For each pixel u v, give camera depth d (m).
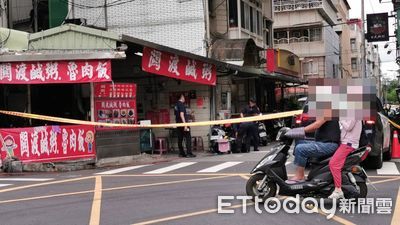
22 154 13.55
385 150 13.10
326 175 7.36
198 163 14.11
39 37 14.78
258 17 27.55
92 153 14.25
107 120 14.84
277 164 7.51
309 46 49.09
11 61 13.49
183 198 8.53
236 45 20.11
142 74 19.02
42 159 13.65
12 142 13.51
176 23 20.95
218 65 17.95
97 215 7.39
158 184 10.26
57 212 7.74
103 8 21.84
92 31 14.41
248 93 24.98
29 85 15.89
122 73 19.25
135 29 21.48
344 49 71.06
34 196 9.32
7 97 16.97
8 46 14.40
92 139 14.27
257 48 21.67
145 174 12.05
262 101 27.64
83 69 13.74
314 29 49.09
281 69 24.84
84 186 10.36
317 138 7.55
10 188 10.42
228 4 23.27
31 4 25.02
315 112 7.36
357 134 7.29
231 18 23.38
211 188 9.47
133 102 15.48
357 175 7.48
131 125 13.97
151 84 19.05
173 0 21.02
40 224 6.97
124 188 9.87
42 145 13.69
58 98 17.30
